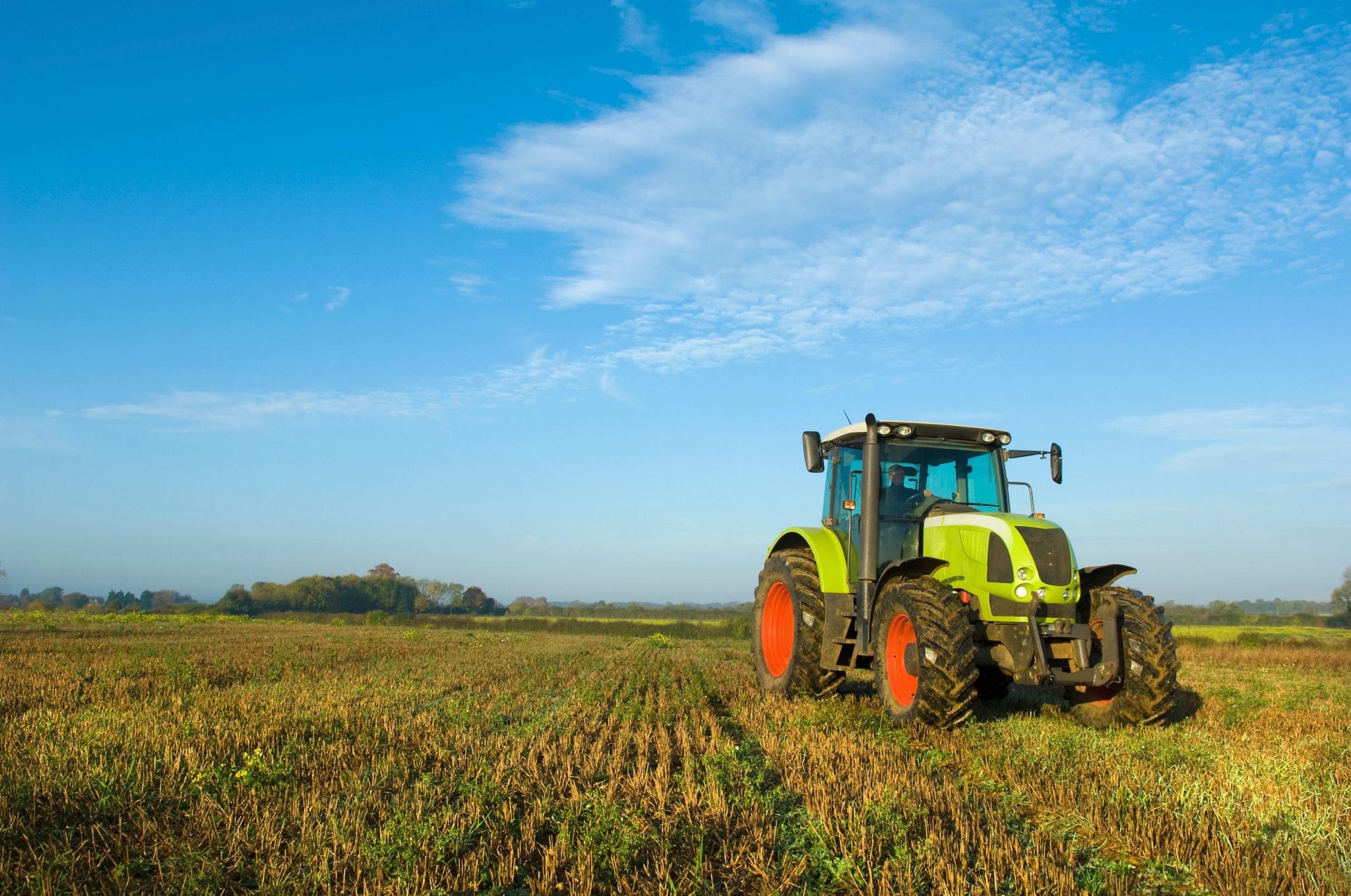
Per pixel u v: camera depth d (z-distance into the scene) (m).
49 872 4.10
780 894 4.05
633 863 4.51
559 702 10.86
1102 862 4.54
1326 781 6.10
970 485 9.63
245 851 4.59
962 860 4.38
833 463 10.61
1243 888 4.16
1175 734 7.84
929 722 7.66
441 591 87.94
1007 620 8.02
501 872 4.33
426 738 7.61
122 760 6.35
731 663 17.67
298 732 7.80
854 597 9.66
